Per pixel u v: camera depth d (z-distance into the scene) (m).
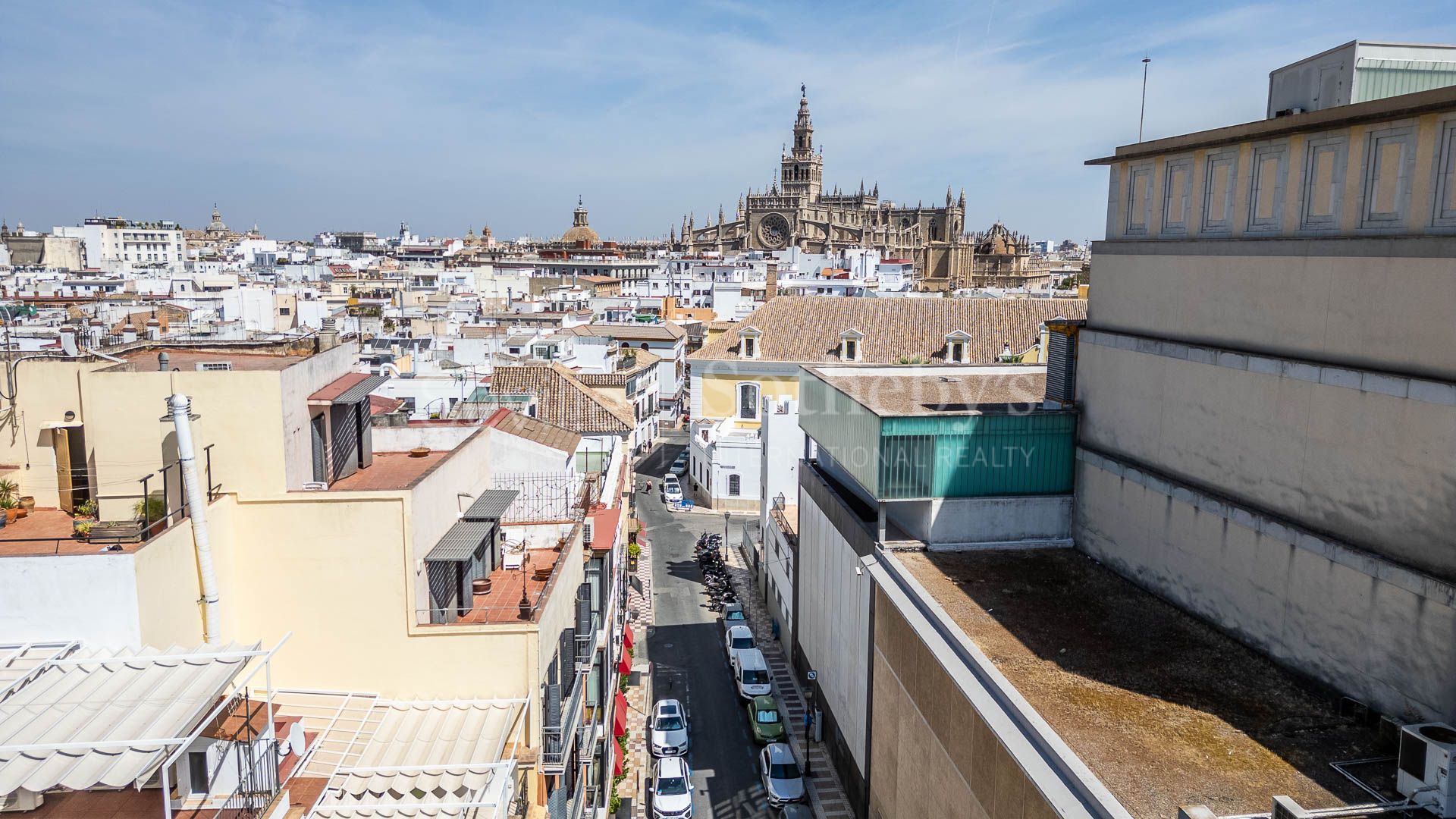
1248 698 19.08
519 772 17.95
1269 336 20.59
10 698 13.52
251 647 15.45
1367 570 17.59
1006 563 27.23
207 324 69.62
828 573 35.19
